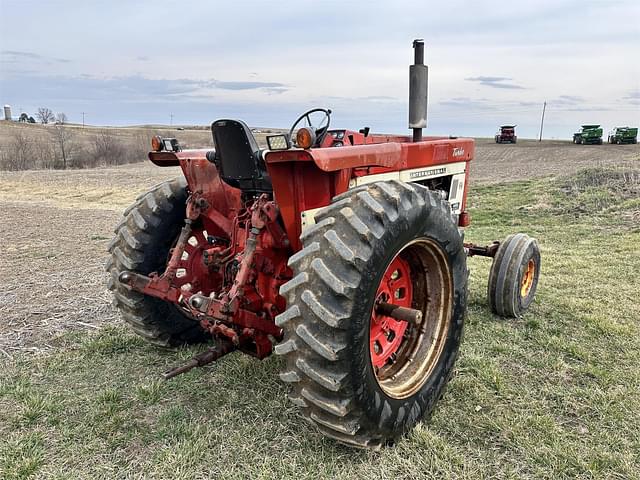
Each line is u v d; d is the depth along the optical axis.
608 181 13.45
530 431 2.82
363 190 2.50
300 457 2.59
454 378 3.37
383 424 2.55
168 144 3.42
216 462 2.56
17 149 33.72
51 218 11.36
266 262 2.94
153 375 3.47
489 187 16.47
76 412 3.01
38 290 5.46
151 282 3.04
